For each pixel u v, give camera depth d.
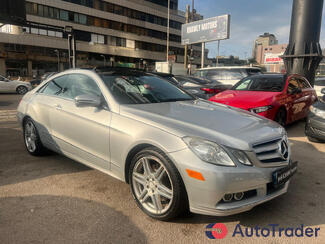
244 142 2.31
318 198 3.01
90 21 50.03
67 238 2.26
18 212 2.64
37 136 4.06
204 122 2.57
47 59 46.94
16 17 14.38
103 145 2.94
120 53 55.28
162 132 2.43
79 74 3.60
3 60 44.25
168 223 2.50
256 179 2.26
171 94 3.58
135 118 2.71
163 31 62.94
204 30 31.19
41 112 3.87
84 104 2.98
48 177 3.49
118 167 2.83
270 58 45.25
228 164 2.19
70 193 3.06
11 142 5.11
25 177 3.48
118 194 3.05
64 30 17.64
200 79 8.41
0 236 2.27
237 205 2.24
